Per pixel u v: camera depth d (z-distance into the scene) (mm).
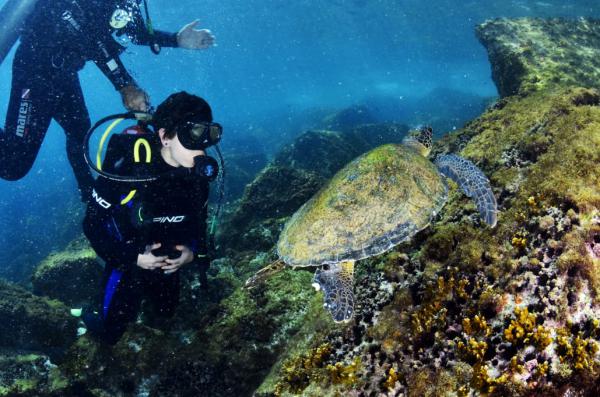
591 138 1386
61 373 1833
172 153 1550
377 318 1392
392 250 1550
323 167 4777
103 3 1953
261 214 2973
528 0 9602
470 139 1983
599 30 3258
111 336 1849
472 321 1207
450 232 1464
